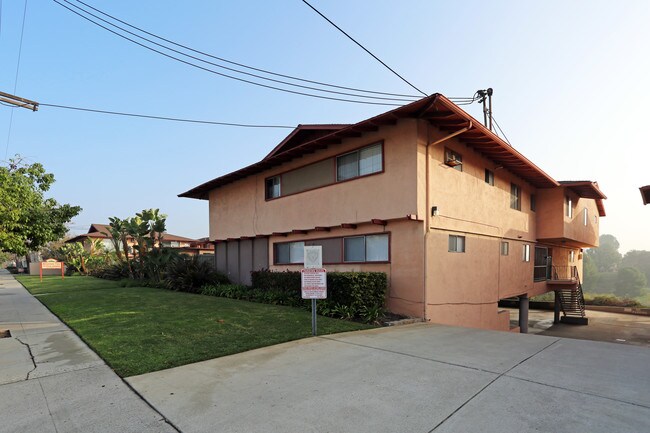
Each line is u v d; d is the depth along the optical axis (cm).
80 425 374
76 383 489
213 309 1042
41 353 627
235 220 1786
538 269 1814
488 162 1355
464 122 1036
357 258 1197
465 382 486
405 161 1047
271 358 601
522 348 670
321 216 1316
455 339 748
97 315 959
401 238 1070
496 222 1392
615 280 8912
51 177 1119
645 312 2588
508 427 360
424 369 543
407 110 974
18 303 1262
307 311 1023
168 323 846
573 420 373
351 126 1111
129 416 394
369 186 1148
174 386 477
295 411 402
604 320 2320
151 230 2086
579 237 1914
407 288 1046
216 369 545
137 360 578
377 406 413
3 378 506
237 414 396
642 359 593
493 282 1361
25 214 985
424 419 379
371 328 867
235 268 1788
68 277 2800
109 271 2494
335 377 509
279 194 1530
